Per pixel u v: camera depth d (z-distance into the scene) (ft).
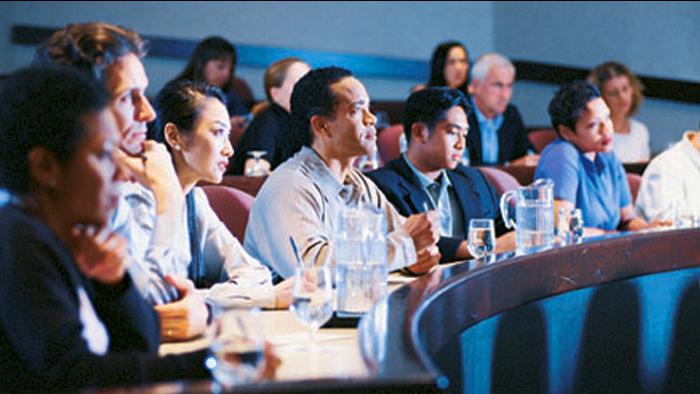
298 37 30.04
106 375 5.28
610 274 10.02
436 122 12.09
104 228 5.74
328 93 10.04
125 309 5.85
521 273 8.84
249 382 5.08
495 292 8.38
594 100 14.11
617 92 20.63
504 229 13.14
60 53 6.91
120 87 7.04
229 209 11.32
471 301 7.89
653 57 26.27
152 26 28.37
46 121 5.47
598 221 14.35
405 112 12.37
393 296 6.95
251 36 29.50
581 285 9.69
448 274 7.97
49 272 5.33
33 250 5.33
